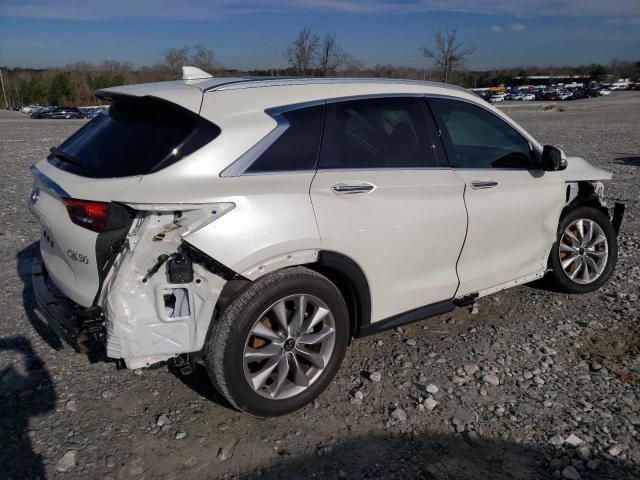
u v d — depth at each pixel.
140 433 2.95
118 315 2.65
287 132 3.04
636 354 3.80
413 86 3.70
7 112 67.94
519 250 4.16
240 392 2.89
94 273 2.75
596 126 26.27
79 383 3.42
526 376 3.51
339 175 3.16
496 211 3.86
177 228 2.66
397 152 3.46
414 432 2.97
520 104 60.00
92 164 2.91
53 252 3.14
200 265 2.72
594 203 4.80
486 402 3.24
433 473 2.66
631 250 6.05
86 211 2.70
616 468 2.69
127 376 3.51
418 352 3.81
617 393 3.32
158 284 2.69
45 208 3.07
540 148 4.30
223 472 2.68
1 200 8.68
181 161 2.76
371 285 3.32
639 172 11.63
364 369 3.59
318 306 3.10
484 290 4.01
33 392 3.31
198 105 2.89
